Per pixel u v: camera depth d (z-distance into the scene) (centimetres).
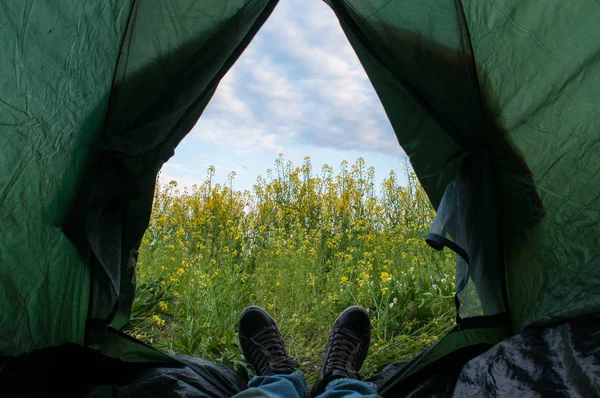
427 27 209
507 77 203
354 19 214
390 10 210
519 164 205
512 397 158
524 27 197
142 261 387
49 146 187
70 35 185
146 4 200
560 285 191
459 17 206
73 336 208
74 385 189
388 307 319
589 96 190
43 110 183
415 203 554
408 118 228
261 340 226
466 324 210
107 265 198
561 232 195
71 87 189
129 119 203
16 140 180
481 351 207
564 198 195
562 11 191
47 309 200
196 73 208
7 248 186
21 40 175
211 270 407
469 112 211
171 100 206
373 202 564
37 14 177
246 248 479
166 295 335
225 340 275
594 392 142
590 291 181
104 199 196
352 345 224
